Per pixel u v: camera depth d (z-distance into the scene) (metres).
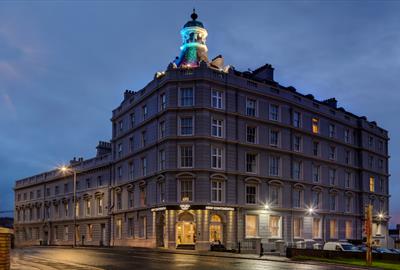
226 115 48.31
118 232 58.91
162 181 47.75
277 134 53.34
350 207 64.12
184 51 52.62
